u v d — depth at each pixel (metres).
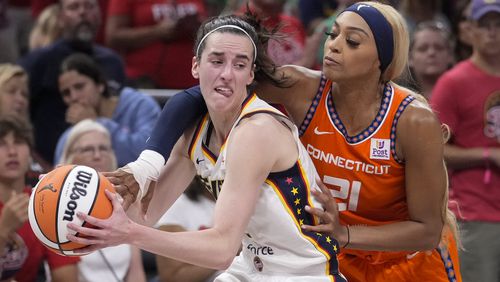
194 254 6.57
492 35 11.47
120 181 7.22
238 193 6.89
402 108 7.70
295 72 7.95
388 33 7.56
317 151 7.89
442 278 8.50
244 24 7.23
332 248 7.51
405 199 7.99
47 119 12.92
